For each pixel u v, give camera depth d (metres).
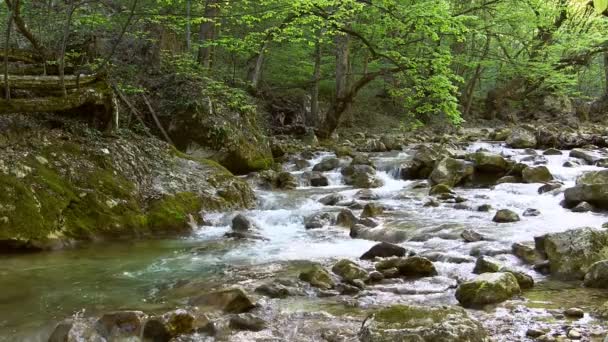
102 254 7.03
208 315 4.60
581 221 7.86
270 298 5.12
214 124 12.55
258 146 13.77
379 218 8.61
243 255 6.97
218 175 10.11
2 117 7.92
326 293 5.21
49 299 5.22
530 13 19.62
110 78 10.62
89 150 8.64
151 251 7.22
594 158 13.00
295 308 4.83
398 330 3.73
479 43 24.67
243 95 13.79
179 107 12.54
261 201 10.40
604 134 18.28
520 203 9.25
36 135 8.20
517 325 4.14
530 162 13.20
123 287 5.61
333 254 6.91
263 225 8.81
